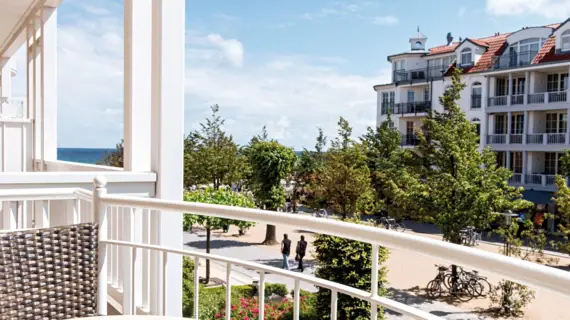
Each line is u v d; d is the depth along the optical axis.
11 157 4.85
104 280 1.75
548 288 0.70
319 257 6.95
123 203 1.73
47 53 4.74
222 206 1.46
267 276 11.29
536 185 20.69
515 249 11.48
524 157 21.34
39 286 1.50
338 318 6.75
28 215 3.28
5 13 5.25
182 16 2.78
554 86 21.05
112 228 2.76
